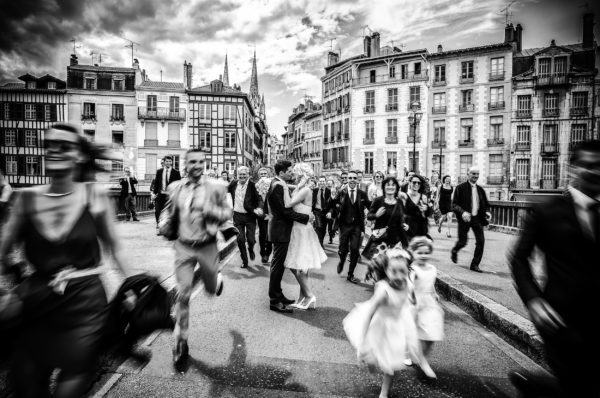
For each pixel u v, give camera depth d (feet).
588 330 6.61
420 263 11.57
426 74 135.13
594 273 6.64
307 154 195.72
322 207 33.71
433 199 53.78
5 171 141.69
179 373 10.36
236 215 25.43
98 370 9.91
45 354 6.23
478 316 15.78
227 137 149.69
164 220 11.46
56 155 6.53
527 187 123.34
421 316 11.18
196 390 9.50
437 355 12.07
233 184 28.45
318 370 10.83
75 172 6.94
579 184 6.98
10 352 6.36
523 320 13.44
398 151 139.95
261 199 26.20
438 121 134.51
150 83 149.38
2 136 141.08
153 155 145.59
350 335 10.05
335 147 163.12
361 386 10.03
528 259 7.52
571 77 118.52
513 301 16.30
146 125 145.18
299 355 11.78
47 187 6.73
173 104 146.72
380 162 143.54
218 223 11.40
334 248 35.17
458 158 131.75
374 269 10.21
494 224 49.42
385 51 158.81
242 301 17.42
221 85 153.07
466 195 23.18
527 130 123.65
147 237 33.45
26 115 141.59
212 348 12.09
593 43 118.52
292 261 16.22
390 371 9.20
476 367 11.25
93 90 142.10
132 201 48.37
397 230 18.89
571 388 6.72
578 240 6.73
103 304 6.83
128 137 144.36
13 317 6.13
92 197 6.95
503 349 12.59
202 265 11.55
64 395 6.12
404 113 138.62
